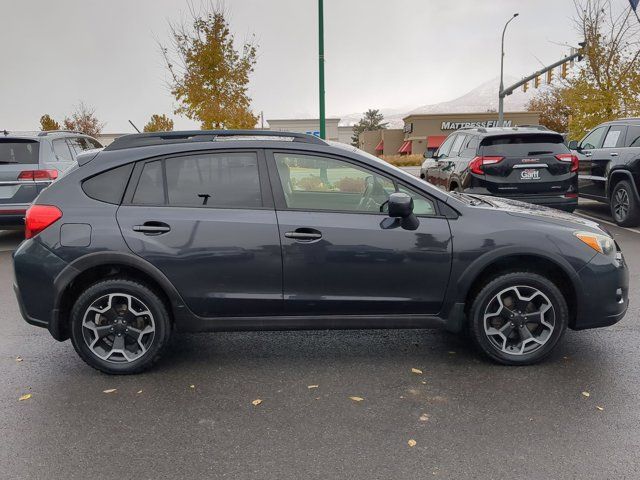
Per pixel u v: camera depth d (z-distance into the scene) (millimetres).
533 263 4074
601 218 10766
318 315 4023
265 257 3887
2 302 5996
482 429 3188
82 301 3867
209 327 3992
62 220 3859
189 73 18547
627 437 3072
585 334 4664
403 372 3990
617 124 10094
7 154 8531
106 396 3686
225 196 3949
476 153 8555
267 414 3410
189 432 3209
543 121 53031
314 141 4086
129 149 4035
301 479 2744
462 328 4148
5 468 2869
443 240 3914
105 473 2816
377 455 2943
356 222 3922
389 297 3980
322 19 15016
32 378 3992
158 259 3848
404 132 76250
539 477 2729
